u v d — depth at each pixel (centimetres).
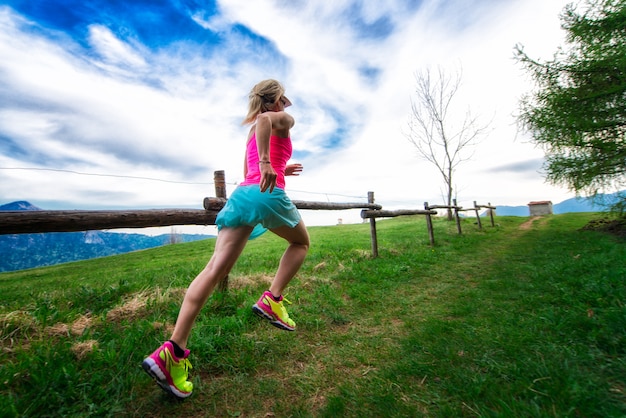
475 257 648
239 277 402
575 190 998
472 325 252
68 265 1383
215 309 294
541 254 611
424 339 231
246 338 232
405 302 340
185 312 154
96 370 177
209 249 1431
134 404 156
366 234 1346
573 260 469
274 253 802
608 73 874
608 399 138
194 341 210
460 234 1117
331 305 324
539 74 998
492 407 142
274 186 160
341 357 211
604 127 888
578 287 322
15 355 195
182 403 158
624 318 208
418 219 2222
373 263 554
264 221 174
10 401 140
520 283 379
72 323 248
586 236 848
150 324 241
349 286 403
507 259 596
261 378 184
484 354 194
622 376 156
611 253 484
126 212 247
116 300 335
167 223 286
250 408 156
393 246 812
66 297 331
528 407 134
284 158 187
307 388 173
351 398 159
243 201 167
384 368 191
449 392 158
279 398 164
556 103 947
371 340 238
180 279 443
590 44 902
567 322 228
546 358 180
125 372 178
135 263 1055
